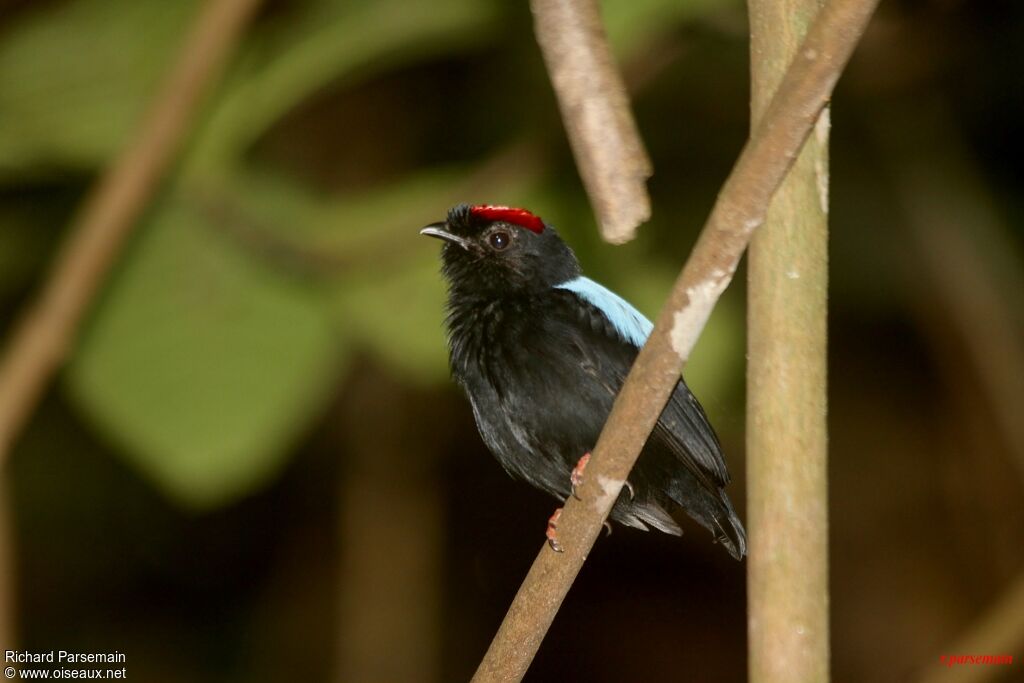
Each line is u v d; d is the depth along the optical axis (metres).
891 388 17.81
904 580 17.11
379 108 15.56
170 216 9.84
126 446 8.75
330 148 15.58
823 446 5.03
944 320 16.42
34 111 10.17
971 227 15.69
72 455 16.94
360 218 10.10
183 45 9.05
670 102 15.11
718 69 14.30
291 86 10.06
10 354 8.79
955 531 17.03
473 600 17.86
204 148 10.06
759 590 5.00
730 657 18.11
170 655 18.03
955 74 15.80
